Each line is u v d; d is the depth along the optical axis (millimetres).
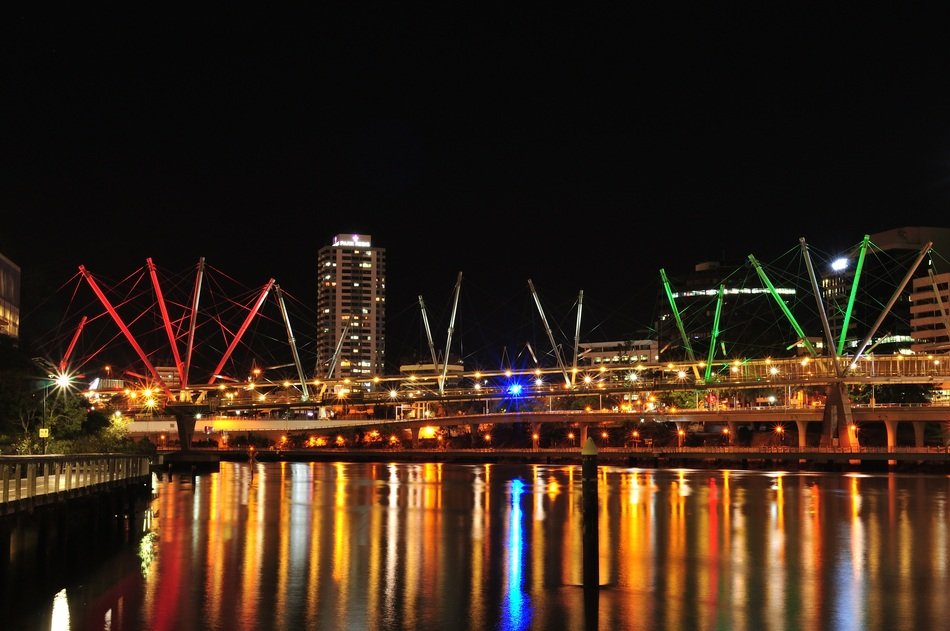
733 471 189250
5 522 46844
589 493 51781
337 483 141750
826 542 72625
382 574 57031
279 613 46719
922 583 55688
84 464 65062
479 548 68000
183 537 71875
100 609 46625
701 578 56625
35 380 120000
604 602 50000
